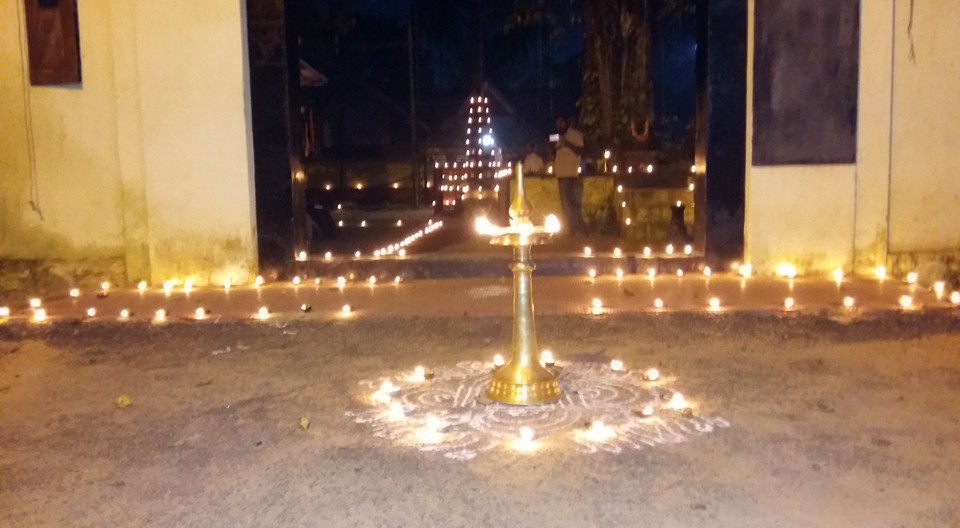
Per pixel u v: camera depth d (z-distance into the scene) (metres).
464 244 12.36
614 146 15.49
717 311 7.44
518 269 5.23
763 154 8.98
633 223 12.59
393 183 24.78
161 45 8.79
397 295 8.45
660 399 5.29
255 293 8.64
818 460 4.31
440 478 4.15
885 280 8.78
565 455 4.41
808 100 8.92
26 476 4.29
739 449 4.46
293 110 9.28
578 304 7.83
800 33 8.85
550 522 3.67
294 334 7.11
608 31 15.51
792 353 6.37
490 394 5.30
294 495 4.00
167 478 4.23
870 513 3.72
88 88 9.01
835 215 9.04
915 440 4.57
